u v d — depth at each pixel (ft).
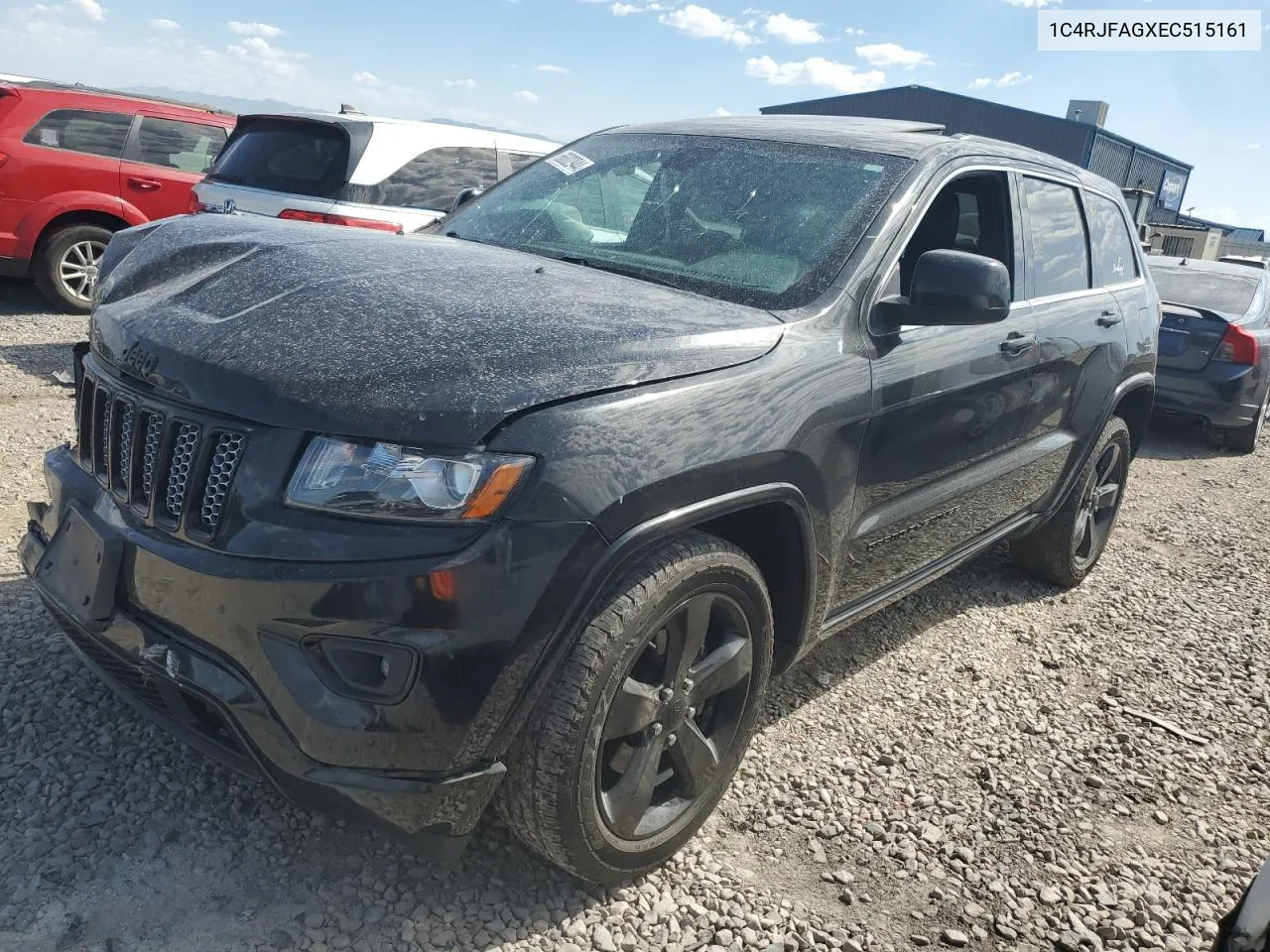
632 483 7.09
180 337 7.58
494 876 8.20
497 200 12.41
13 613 11.14
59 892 7.43
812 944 7.97
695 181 11.10
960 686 12.65
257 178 23.63
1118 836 9.92
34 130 28.02
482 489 6.56
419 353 7.07
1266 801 10.87
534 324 7.64
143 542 7.21
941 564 12.16
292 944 7.27
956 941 8.18
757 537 9.07
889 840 9.38
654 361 7.61
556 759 7.09
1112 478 16.79
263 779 6.97
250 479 6.76
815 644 9.92
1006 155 12.61
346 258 8.83
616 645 7.16
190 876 7.76
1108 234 15.49
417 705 6.55
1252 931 5.87
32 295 32.17
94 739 9.16
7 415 18.81
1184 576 18.10
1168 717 12.51
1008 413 12.12
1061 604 15.93
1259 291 31.27
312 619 6.51
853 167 10.82
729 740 8.79
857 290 9.51
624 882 8.23
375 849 8.30
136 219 29.68
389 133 23.68
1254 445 30.99
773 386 8.28
